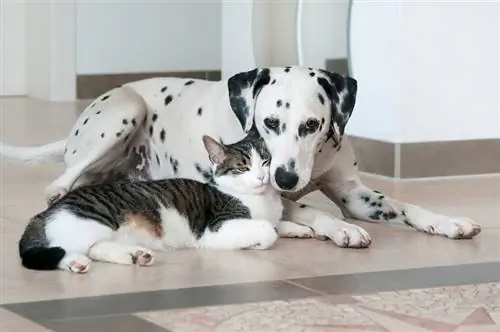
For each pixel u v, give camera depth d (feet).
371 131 17.52
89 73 29.22
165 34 30.12
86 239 10.50
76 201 10.62
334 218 11.98
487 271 10.50
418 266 10.69
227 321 8.59
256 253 11.15
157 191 11.03
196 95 13.12
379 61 17.22
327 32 19.83
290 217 12.13
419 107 17.06
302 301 9.23
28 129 22.61
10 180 16.26
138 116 13.21
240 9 22.03
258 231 11.10
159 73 30.19
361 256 11.13
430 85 17.10
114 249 10.52
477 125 17.56
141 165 13.57
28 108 26.91
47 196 13.03
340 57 19.54
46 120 24.32
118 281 9.89
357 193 12.92
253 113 11.75
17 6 29.71
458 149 17.44
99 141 13.12
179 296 9.36
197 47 30.68
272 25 21.24
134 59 29.78
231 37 22.49
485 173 17.74
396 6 16.79
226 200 11.27
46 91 29.12
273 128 11.39
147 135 13.37
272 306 9.05
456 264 10.80
